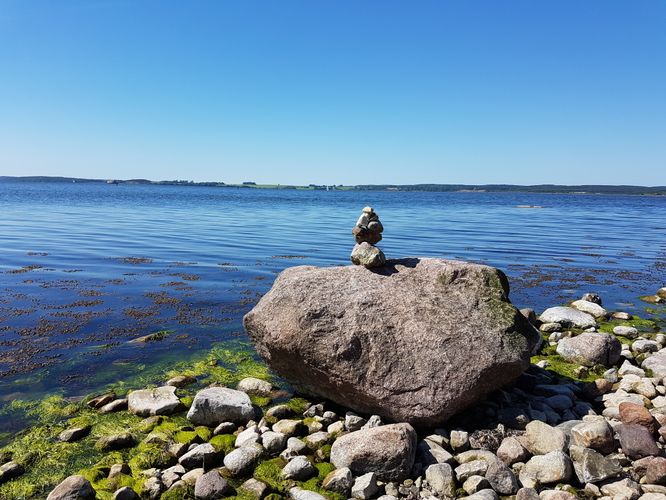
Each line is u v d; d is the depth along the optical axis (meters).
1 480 1.83
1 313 4.10
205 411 2.24
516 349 2.23
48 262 6.59
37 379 2.80
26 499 1.73
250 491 1.73
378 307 2.32
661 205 36.47
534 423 2.01
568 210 25.28
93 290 5.01
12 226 11.27
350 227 12.87
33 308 4.28
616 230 13.66
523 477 1.77
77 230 10.70
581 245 9.98
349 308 2.32
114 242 8.83
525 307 4.86
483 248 9.02
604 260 8.04
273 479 1.82
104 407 2.41
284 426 2.15
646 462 1.77
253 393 2.63
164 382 2.79
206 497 1.69
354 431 2.04
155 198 31.84
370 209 2.73
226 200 31.39
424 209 23.75
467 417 2.20
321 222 14.60
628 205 35.22
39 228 10.93
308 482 1.79
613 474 1.73
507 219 17.41
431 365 2.13
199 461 1.91
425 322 2.26
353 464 1.82
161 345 3.42
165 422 2.26
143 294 4.89
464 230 12.62
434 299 2.38
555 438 1.91
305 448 1.99
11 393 2.62
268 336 2.41
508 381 2.28
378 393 2.13
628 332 3.74
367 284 2.45
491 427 2.12
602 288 5.85
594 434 1.92
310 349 2.28
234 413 2.25
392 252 8.30
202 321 4.02
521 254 8.42
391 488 1.73
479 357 2.16
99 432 2.18
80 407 2.44
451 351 2.17
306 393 2.60
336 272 2.54
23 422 2.30
